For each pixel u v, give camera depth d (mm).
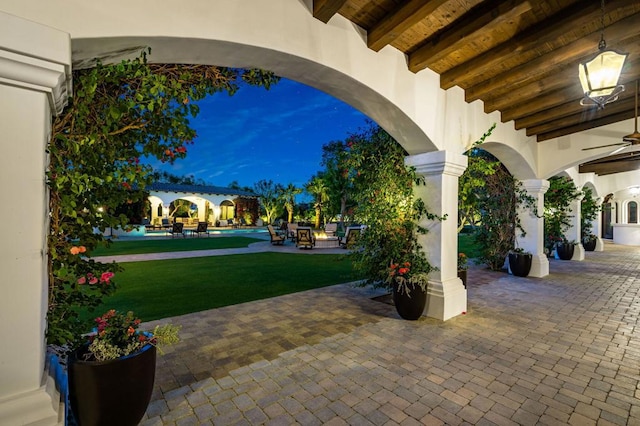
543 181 7453
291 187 24562
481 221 8789
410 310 4340
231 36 2410
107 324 2168
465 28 3209
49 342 1988
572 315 4719
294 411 2422
